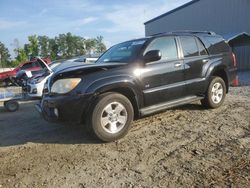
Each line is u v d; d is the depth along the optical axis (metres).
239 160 4.55
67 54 92.44
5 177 4.40
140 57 6.11
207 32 7.87
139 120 6.88
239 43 23.88
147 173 4.29
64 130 6.59
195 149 5.05
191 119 6.84
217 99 7.69
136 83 5.87
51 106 5.54
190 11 30.14
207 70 7.31
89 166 4.61
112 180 4.14
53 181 4.20
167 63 6.45
